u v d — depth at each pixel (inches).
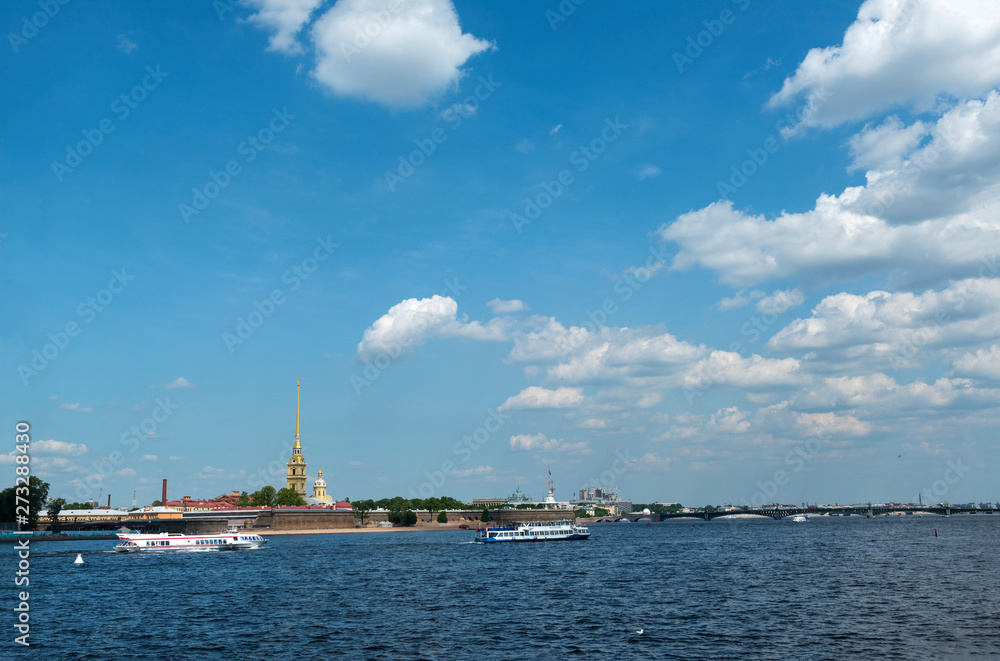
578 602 3425.2
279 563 5940.0
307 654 2338.8
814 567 5036.9
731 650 2337.6
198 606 3398.1
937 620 2780.5
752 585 4008.4
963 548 6747.1
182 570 5315.0
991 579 4069.9
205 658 2306.8
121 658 2325.3
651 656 2271.2
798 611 3051.2
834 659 2202.3
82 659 2317.9
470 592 3850.9
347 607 3314.5
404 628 2758.4
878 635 2524.6
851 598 3398.1
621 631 2667.3
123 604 3491.6
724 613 3038.9
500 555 6889.8
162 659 2304.4
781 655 2260.1
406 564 5787.4
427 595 3732.8
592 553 7155.5
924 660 2180.1
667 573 4825.3
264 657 2306.8
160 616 3117.6
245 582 4439.0
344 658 2277.3
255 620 2984.7
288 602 3503.9
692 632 2635.3
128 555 7076.8
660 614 3041.3
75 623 2960.1
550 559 6294.3
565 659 2245.3
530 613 3100.4
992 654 2239.2
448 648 2401.6
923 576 4266.7
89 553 7386.8
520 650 2369.6
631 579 4461.1
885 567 4899.1
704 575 4645.7
